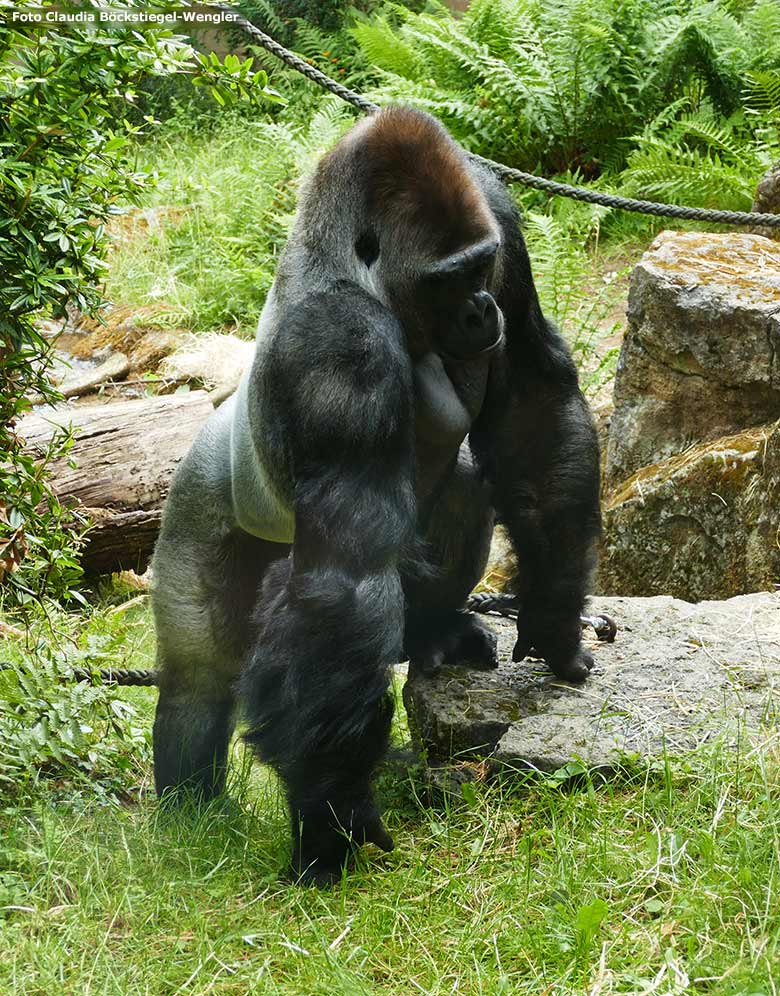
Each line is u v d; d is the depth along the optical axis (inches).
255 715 164.2
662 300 299.7
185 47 187.9
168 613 202.1
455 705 197.0
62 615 264.7
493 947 143.9
